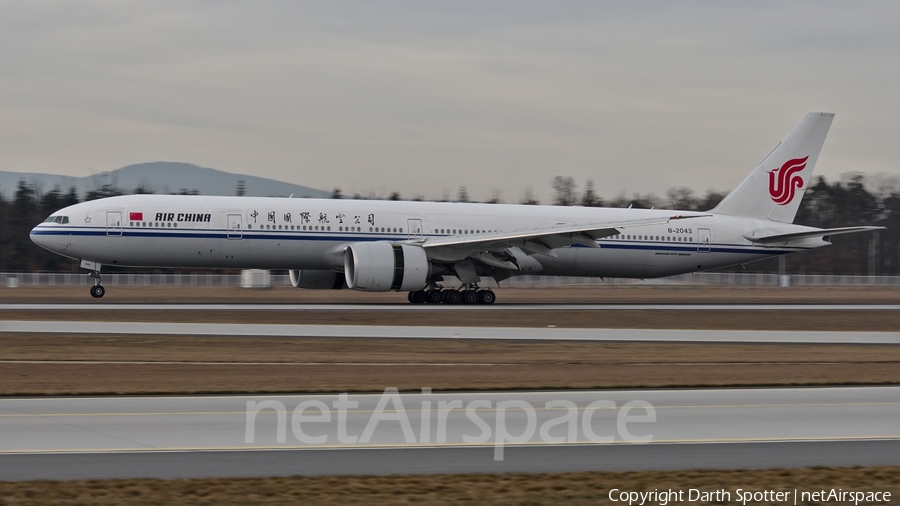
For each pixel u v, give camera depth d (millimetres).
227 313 160625
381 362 103812
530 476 49875
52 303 181250
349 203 194000
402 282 179750
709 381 90750
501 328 144375
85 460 52594
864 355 118688
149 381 86375
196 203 184250
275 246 185250
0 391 78812
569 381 89688
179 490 45938
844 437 61719
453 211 198625
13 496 44281
